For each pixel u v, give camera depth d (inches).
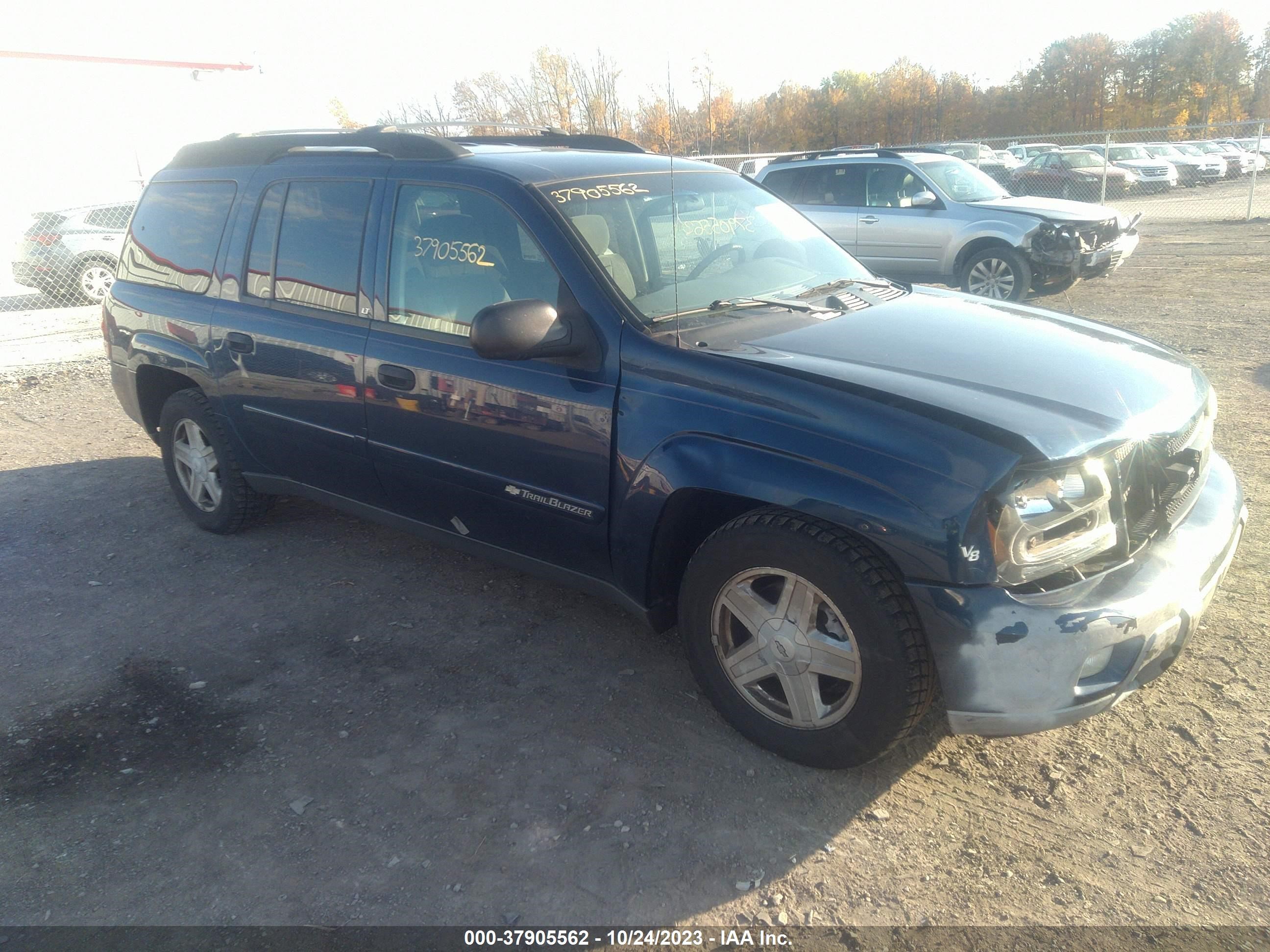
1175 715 119.9
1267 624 139.3
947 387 104.3
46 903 96.9
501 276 130.4
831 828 103.6
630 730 122.2
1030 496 93.8
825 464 100.4
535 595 161.3
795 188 469.7
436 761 117.6
